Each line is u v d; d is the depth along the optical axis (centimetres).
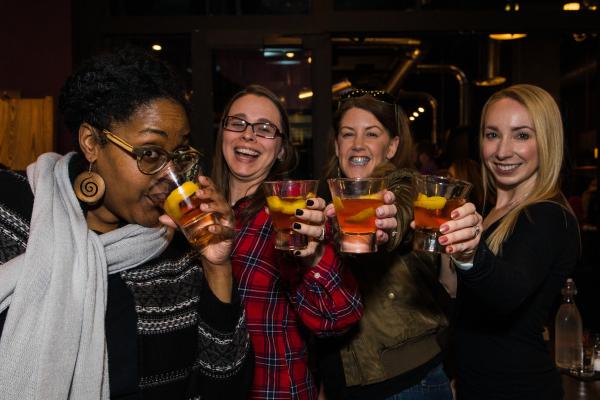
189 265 111
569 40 534
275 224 119
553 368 159
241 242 155
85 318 94
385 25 361
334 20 360
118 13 367
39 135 287
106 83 94
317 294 131
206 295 107
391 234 135
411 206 139
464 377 166
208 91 359
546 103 166
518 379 153
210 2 366
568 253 155
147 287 104
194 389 108
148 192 97
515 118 169
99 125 96
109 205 102
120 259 101
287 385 149
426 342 171
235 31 358
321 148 362
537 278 141
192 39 359
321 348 176
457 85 937
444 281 235
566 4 367
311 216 114
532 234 148
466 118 741
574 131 691
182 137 99
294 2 366
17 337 89
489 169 183
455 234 108
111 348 100
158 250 106
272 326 150
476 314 160
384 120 197
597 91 398
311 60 363
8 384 88
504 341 155
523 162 171
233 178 193
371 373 165
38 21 345
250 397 147
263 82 371
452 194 110
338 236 123
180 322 105
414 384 167
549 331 249
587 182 603
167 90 98
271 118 183
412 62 621
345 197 112
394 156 207
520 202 165
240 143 181
